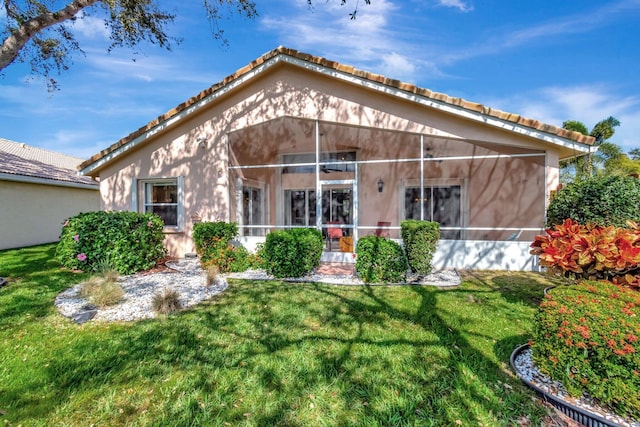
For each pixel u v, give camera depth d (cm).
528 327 432
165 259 931
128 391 294
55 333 418
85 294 572
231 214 996
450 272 794
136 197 1022
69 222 783
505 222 1095
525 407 271
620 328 257
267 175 1296
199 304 537
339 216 1273
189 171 986
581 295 308
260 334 412
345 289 627
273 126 998
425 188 1219
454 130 813
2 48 653
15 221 1210
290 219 1323
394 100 845
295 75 911
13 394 288
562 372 274
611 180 573
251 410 267
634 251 356
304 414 261
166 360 347
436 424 249
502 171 1096
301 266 725
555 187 766
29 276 714
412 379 309
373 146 1165
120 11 766
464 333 413
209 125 973
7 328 432
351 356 353
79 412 266
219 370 326
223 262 796
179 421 254
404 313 488
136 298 569
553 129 721
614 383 249
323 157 1285
